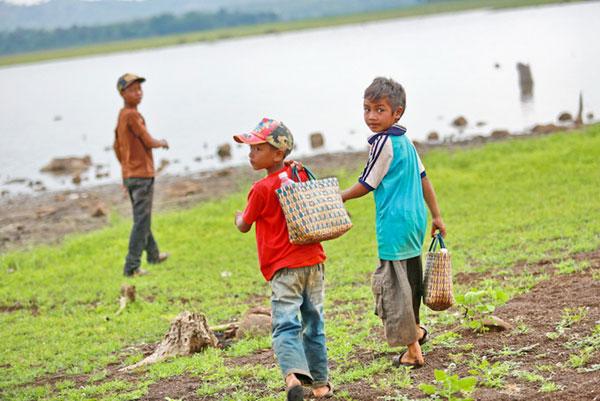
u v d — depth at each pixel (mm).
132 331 7840
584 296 6383
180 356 6562
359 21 165750
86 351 7230
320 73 53031
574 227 9602
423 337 5562
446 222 11203
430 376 5066
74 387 6129
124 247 12250
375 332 6500
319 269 4879
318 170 18359
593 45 48969
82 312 8961
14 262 11844
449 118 27562
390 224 5043
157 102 44719
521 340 5527
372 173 5055
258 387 5379
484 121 25891
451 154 17594
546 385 4539
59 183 22109
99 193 19312
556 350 5207
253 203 4785
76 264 11445
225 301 8734
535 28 71875
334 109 34531
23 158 28609
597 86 31125
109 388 5832
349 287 8516
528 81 31438
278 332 4703
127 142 10055
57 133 36188
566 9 101000
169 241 12281
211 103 41531
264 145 4844
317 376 4910
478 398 4520
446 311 6785
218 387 5418
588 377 4602
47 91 64625
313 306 4867
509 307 6469
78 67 103125
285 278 4766
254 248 11383
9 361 7234
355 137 25906
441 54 56062
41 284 10477
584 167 13438
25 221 16328
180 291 9352
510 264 8344
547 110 26641
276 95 42656
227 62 77125
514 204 11719
